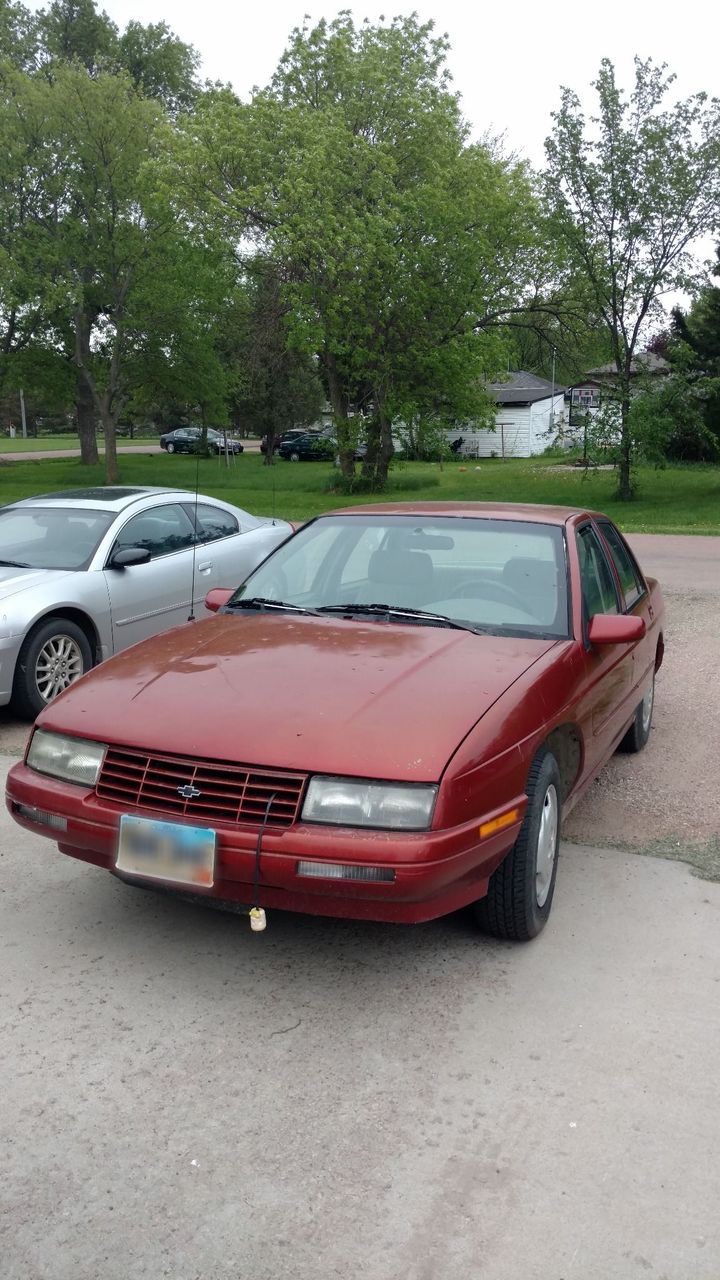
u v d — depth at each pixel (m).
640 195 25.11
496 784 3.27
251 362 37.91
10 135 37.00
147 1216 2.39
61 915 3.94
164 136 30.94
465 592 4.40
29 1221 2.37
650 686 6.03
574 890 4.16
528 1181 2.50
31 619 6.48
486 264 30.36
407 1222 2.37
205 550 8.08
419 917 3.19
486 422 33.62
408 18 30.02
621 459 29.44
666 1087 2.87
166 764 3.31
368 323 30.27
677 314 27.67
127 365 40.06
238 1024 3.19
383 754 3.16
